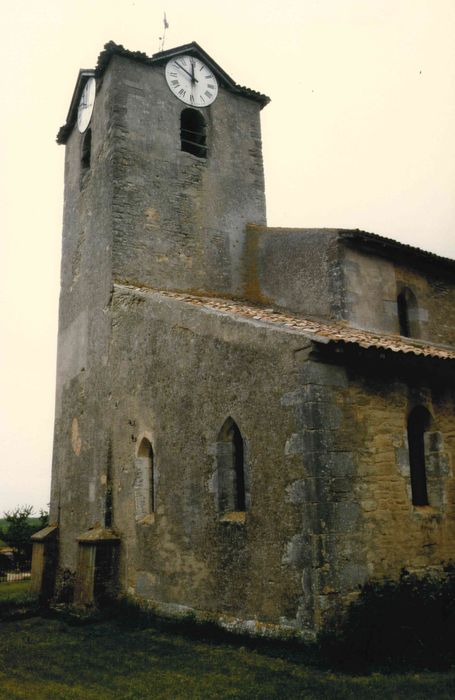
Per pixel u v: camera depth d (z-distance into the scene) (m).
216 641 9.59
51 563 15.87
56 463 17.28
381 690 6.88
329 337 9.16
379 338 11.02
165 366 12.31
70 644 10.26
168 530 11.49
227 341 10.75
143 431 12.74
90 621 11.98
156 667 8.52
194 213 16.66
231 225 17.17
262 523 9.41
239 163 17.95
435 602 8.80
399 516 9.71
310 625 8.41
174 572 11.14
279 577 8.98
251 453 9.81
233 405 10.37
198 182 16.98
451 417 11.09
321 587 8.44
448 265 15.68
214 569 10.19
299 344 9.35
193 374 11.46
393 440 10.00
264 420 9.70
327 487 8.87
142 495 12.60
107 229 15.59
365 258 14.34
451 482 10.69
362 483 9.34
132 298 13.94
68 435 16.52
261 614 9.17
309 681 7.33
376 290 14.32
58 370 17.95
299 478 8.97
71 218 18.34
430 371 10.96
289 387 9.40
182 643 9.74
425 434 10.87
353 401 9.59
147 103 16.70
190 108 17.48
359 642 7.98
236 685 7.43
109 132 16.27
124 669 8.55
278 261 15.73
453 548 10.35
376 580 9.08
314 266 14.53
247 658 8.52
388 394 10.16
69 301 17.66
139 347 13.34
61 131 19.58
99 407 14.77
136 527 12.51
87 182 17.48
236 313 10.96
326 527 8.70
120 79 16.44
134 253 15.38
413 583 9.16
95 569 12.84
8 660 9.34
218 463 10.48
